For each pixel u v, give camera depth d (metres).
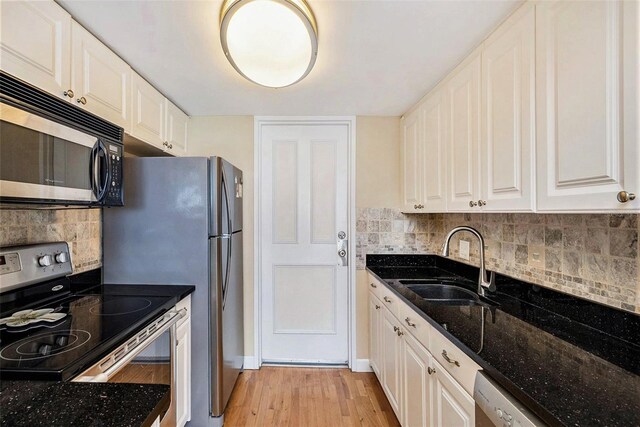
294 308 2.61
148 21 1.26
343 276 2.61
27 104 0.98
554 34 0.96
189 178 1.77
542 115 1.01
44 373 0.84
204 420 1.76
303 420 1.91
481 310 1.36
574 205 0.89
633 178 0.73
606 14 0.79
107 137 1.35
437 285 1.95
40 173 1.02
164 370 1.43
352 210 2.54
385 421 1.90
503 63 1.21
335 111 2.41
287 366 2.57
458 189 1.56
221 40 1.30
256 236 2.51
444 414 1.16
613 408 0.68
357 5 1.17
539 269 1.39
